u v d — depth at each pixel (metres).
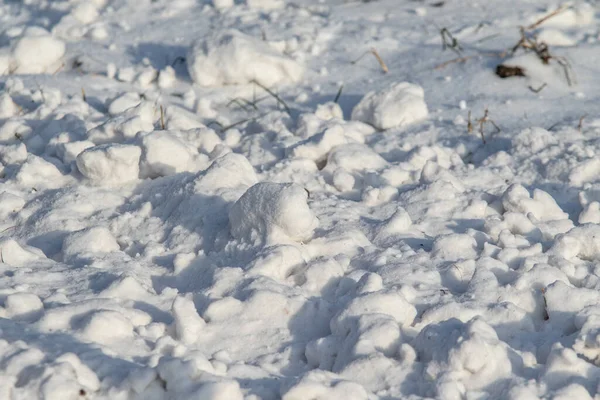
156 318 9.17
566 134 15.20
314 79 19.36
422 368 7.82
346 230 10.89
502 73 18.28
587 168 13.38
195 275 10.28
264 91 18.97
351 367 7.92
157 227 11.77
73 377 7.47
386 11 22.95
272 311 8.98
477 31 20.73
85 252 10.91
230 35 19.20
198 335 8.75
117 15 24.12
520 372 7.83
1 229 12.35
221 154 13.83
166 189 12.58
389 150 15.30
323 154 14.23
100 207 12.60
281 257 9.84
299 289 9.52
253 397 7.45
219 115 17.48
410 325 8.77
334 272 9.73
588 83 17.88
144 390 7.48
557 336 8.52
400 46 20.67
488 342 7.69
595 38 19.97
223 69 18.86
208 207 11.70
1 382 7.54
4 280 9.92
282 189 10.52
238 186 12.30
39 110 16.59
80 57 20.70
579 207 12.48
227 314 9.00
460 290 9.59
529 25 20.98
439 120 16.62
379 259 10.14
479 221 11.58
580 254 10.38
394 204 12.27
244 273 9.70
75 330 8.59
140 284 9.63
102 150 13.08
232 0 23.81
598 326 8.11
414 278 9.69
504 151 14.81
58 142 14.80
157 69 20.25
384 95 16.78
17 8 25.98
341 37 21.39
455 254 10.31
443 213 11.87
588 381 7.52
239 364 8.11
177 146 13.28
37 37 20.41
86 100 18.19
